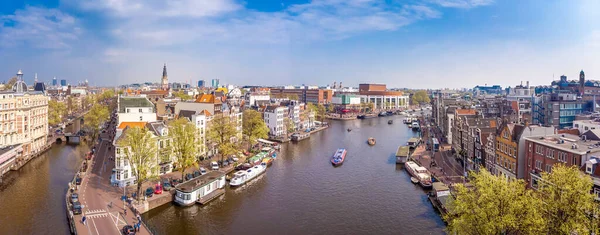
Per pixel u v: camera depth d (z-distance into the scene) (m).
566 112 162.12
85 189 91.75
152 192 87.75
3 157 107.88
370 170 123.88
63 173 113.25
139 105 129.38
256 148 151.38
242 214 84.31
